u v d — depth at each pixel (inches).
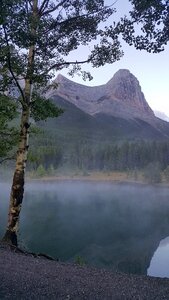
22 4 503.8
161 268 1996.8
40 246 2504.9
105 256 2399.1
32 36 513.0
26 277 329.7
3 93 620.7
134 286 323.3
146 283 336.2
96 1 605.0
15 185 593.9
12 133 705.6
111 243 2859.3
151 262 2194.9
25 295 275.7
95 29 620.1
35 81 605.3
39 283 312.3
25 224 3405.5
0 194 5723.4
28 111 612.4
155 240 3048.7
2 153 721.0
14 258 429.7
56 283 317.4
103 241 2920.8
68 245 2652.6
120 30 400.8
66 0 603.5
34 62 584.7
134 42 398.6
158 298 288.2
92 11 611.2
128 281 341.4
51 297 276.2
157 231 3481.8
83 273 368.2
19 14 486.0
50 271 367.2
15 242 582.9
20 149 605.3
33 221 3612.2
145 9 374.9
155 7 362.0
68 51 621.0
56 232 3110.2
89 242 2829.7
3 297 266.7
